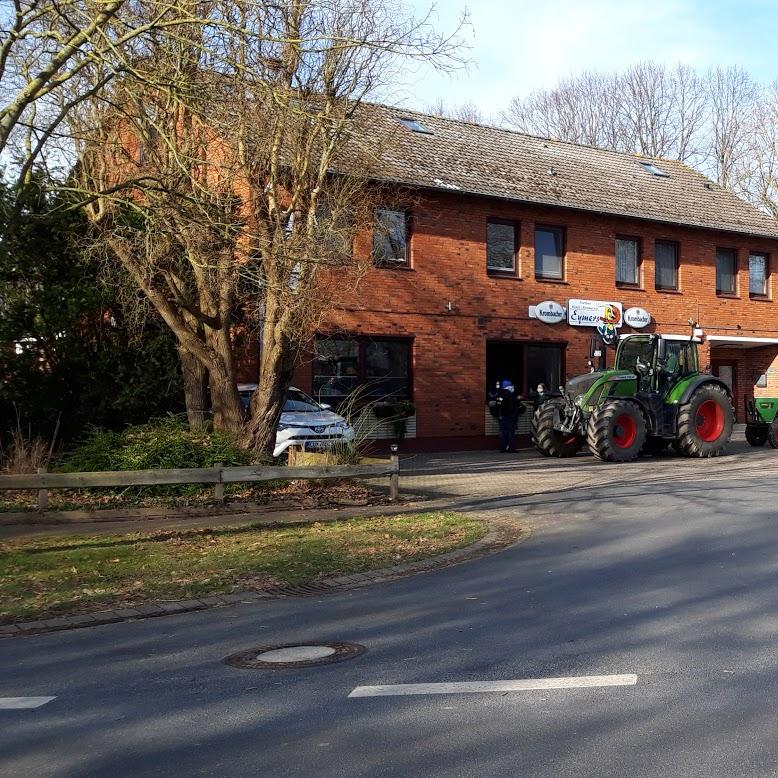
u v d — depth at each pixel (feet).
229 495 44.80
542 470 59.00
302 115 38.17
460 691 16.79
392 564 30.07
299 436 55.93
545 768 13.17
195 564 30.37
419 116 84.99
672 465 61.36
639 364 67.82
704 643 19.36
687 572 26.81
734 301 92.07
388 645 20.33
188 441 45.85
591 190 83.97
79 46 33.37
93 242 46.44
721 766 13.07
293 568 29.66
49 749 14.85
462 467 61.62
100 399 52.95
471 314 74.38
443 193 72.64
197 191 40.88
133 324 51.83
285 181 46.19
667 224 86.07
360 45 35.76
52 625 23.79
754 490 45.98
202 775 13.51
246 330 57.21
